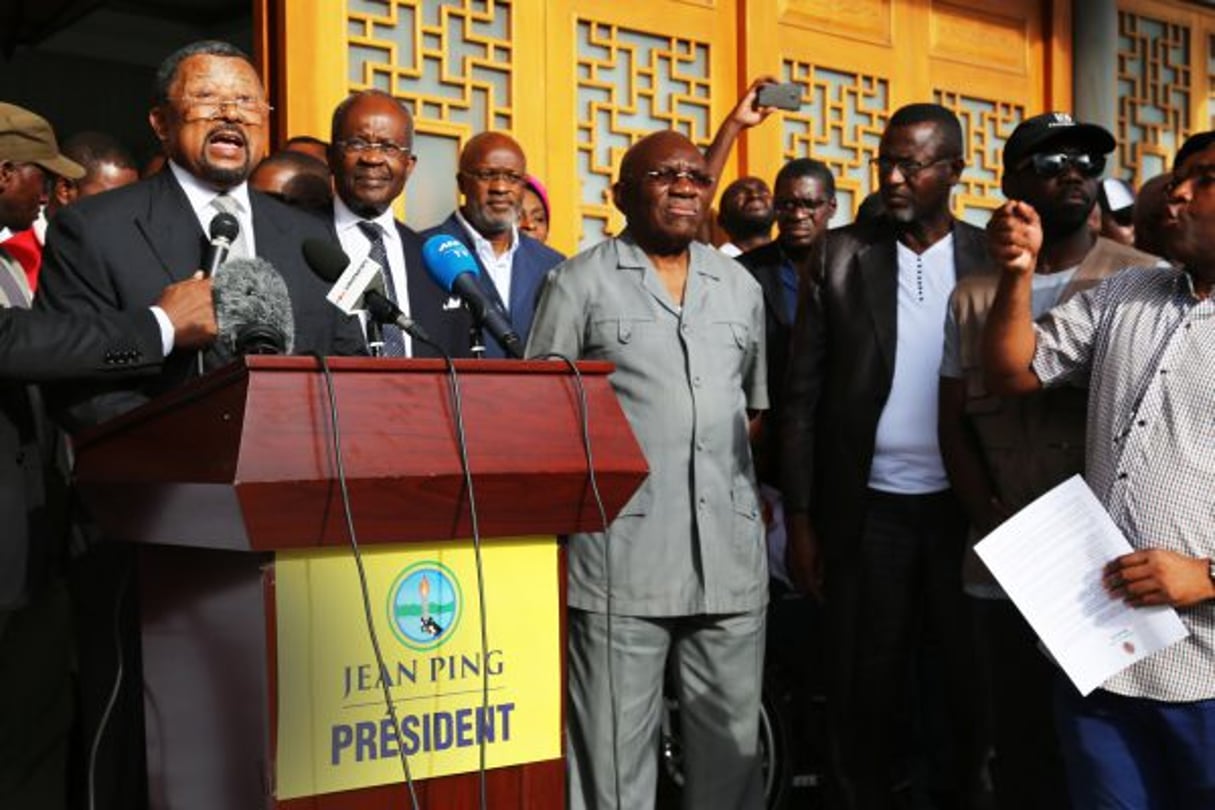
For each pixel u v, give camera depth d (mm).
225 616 2352
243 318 2848
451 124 5926
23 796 3535
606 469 2488
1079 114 8312
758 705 3781
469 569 2441
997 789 3773
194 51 3330
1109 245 3707
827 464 4145
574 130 6324
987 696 3893
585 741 3607
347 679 2309
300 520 2203
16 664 3541
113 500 2643
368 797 2330
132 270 3160
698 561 3656
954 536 4051
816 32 7199
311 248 2875
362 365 2285
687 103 6777
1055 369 3160
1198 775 2812
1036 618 2838
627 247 3785
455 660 2418
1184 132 8945
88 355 2879
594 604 3602
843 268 4176
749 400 3992
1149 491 2842
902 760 4605
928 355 4078
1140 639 2783
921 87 7648
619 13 6500
